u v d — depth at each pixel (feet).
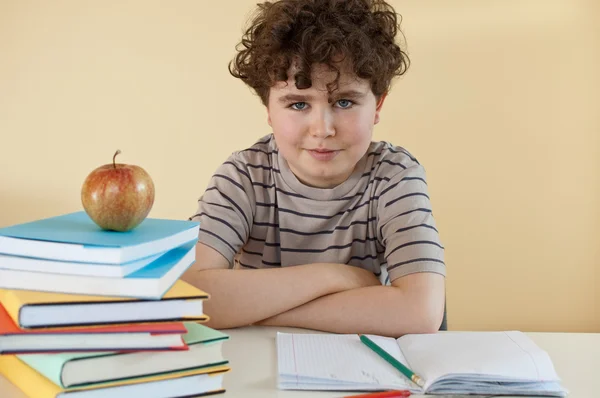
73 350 2.38
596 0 9.27
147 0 9.27
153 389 2.51
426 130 9.39
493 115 9.40
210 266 4.05
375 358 3.05
